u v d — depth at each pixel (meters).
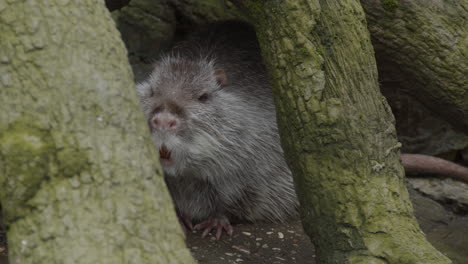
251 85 4.80
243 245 4.29
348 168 3.09
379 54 3.97
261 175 4.68
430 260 2.79
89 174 2.09
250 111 4.65
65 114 2.17
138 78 5.78
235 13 6.08
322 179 3.12
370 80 3.24
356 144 3.11
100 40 2.38
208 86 4.46
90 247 1.94
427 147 5.88
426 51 3.80
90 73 2.27
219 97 4.47
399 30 3.79
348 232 3.02
